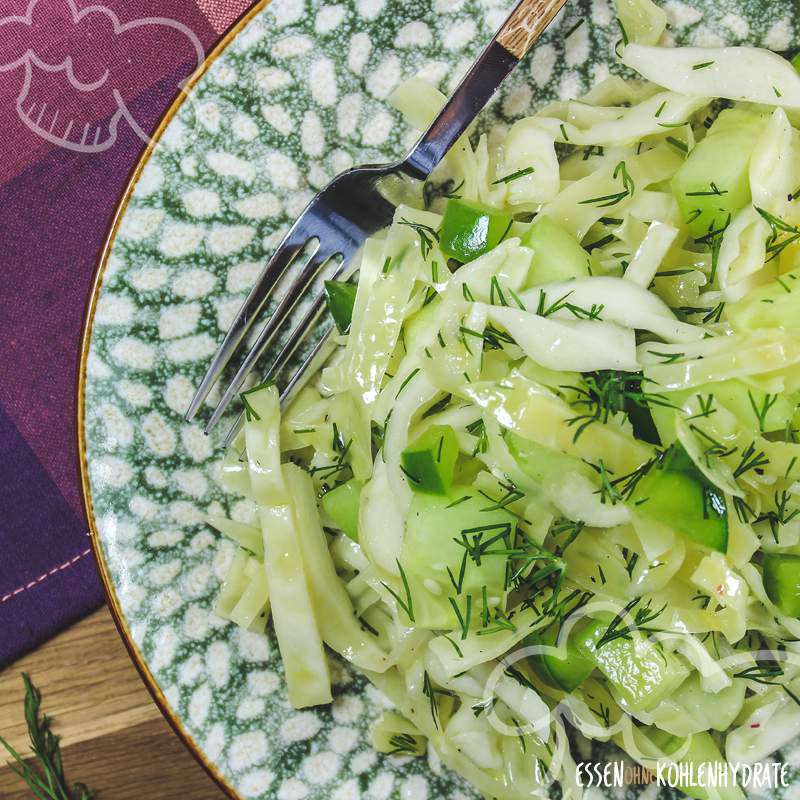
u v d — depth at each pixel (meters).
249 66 0.43
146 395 0.43
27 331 0.47
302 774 0.44
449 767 0.44
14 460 0.47
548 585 0.43
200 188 0.43
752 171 0.42
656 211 0.43
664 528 0.42
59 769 0.47
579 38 0.44
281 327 0.44
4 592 0.47
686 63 0.43
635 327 0.42
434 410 0.43
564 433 0.41
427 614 0.42
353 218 0.43
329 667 0.45
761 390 0.41
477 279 0.42
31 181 0.47
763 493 0.42
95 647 0.47
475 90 0.43
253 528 0.44
